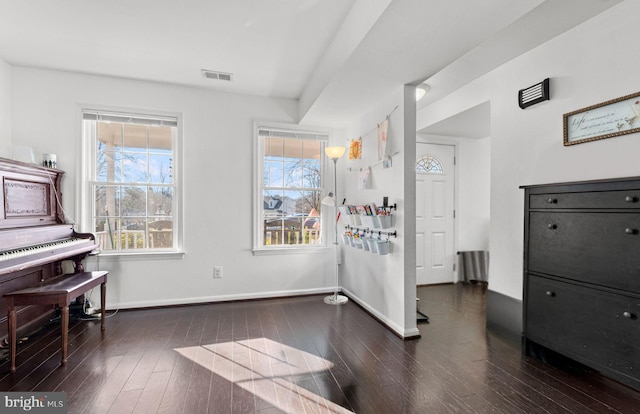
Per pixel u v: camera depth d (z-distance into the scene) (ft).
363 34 6.15
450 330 8.84
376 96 9.36
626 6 5.77
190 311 10.37
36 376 6.29
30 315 8.55
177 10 6.88
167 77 10.36
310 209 12.75
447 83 9.68
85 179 10.18
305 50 8.63
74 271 9.75
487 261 14.34
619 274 5.48
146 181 10.90
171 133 11.18
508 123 8.34
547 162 7.30
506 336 8.20
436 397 5.65
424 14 5.40
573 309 6.24
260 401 5.53
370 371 6.57
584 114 6.48
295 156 12.59
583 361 6.04
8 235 7.25
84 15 7.05
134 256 10.47
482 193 14.57
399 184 8.66
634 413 5.18
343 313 10.32
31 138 9.59
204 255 11.21
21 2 6.57
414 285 8.42
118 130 10.66
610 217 5.61
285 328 8.96
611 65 6.01
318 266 12.62
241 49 8.59
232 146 11.52
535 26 6.61
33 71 9.62
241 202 11.62
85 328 8.85
